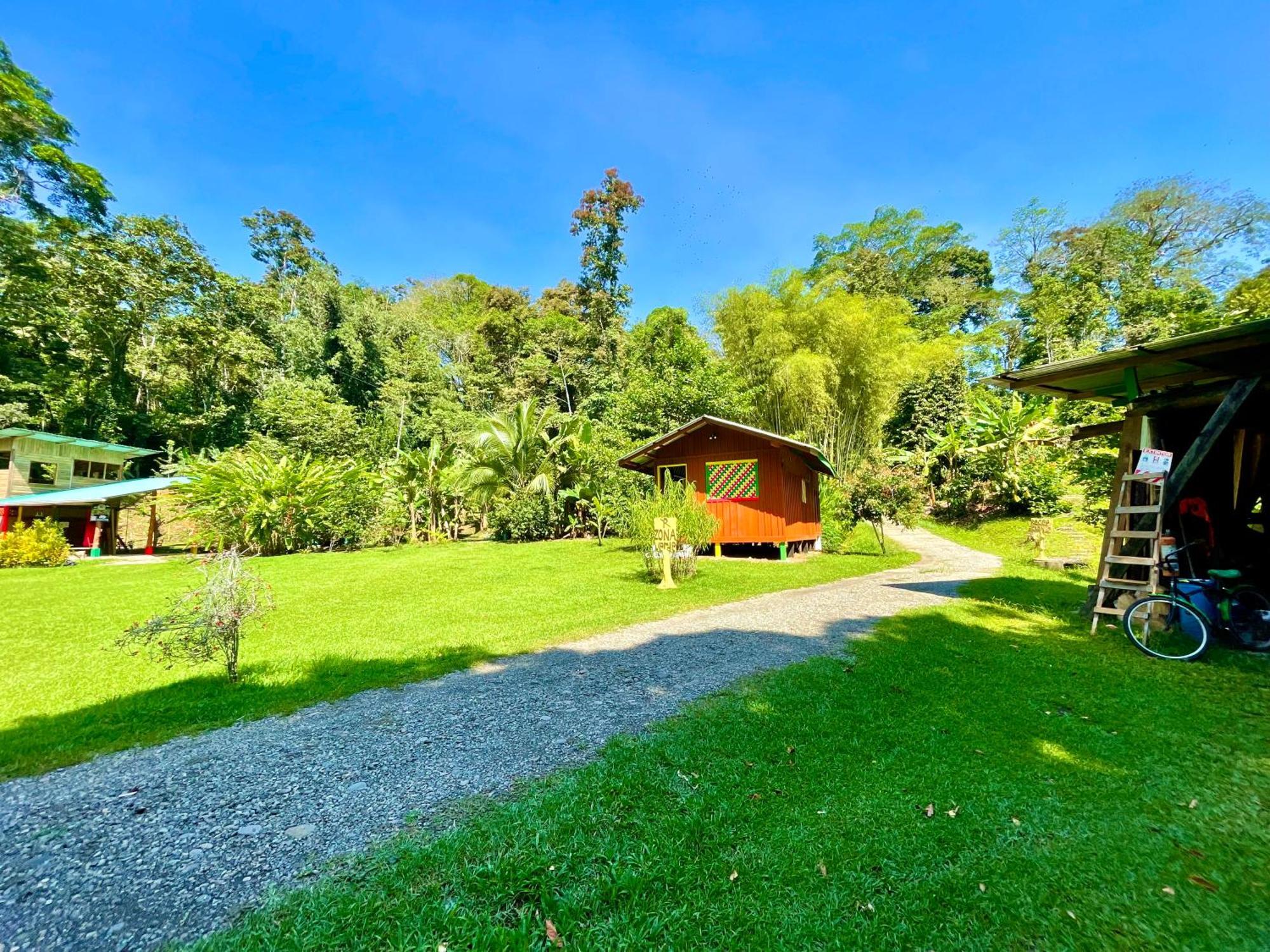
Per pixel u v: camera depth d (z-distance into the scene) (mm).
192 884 2059
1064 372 6277
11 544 14359
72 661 5211
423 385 32844
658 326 25750
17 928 1840
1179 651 4918
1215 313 12008
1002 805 2523
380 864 2137
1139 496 5926
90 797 2723
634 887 1964
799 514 13812
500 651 5305
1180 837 2301
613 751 3074
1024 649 5016
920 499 14875
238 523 16078
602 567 11227
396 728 3523
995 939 1768
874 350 17625
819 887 1996
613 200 34156
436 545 18234
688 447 13977
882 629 5750
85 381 24250
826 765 2896
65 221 22594
